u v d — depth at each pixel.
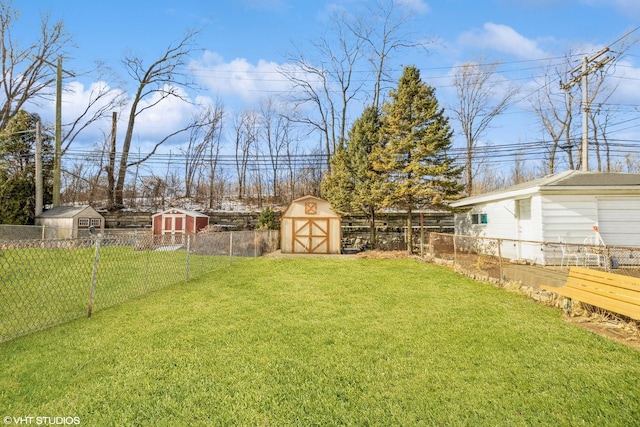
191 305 5.70
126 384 2.93
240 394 2.79
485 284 7.66
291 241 16.12
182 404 2.63
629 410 2.58
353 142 15.88
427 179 13.41
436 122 13.17
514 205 11.24
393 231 18.17
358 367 3.33
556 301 5.74
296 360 3.49
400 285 7.57
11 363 3.32
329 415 2.51
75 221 16.72
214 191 27.36
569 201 9.60
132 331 4.32
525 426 2.39
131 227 19.58
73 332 4.25
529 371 3.24
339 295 6.57
